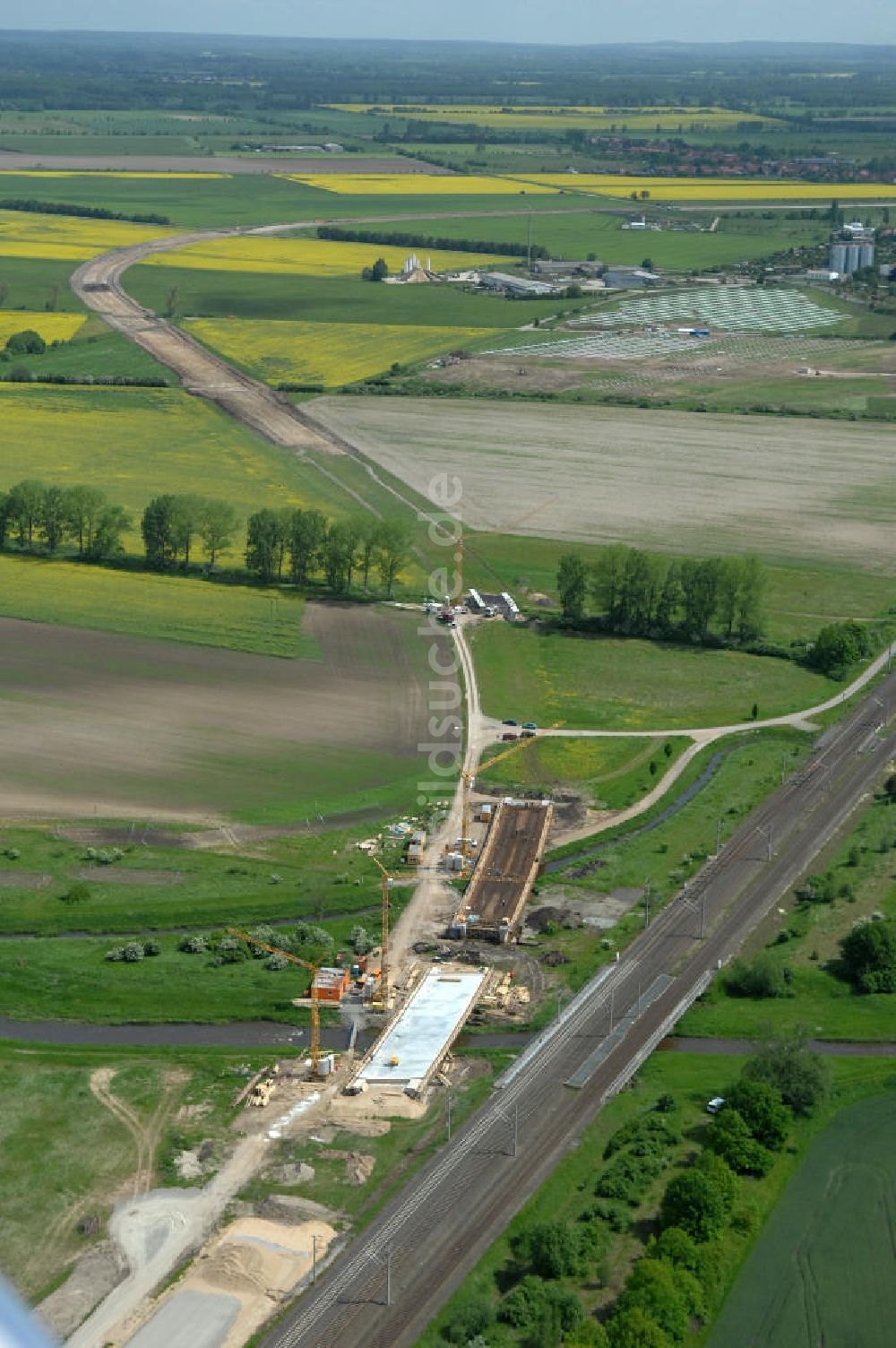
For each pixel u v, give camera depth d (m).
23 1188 166.25
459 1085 185.38
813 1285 153.25
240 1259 154.12
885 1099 182.50
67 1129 176.00
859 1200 165.38
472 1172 168.88
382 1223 161.12
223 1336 145.88
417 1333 146.62
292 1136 175.25
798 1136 175.75
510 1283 153.25
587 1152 172.38
